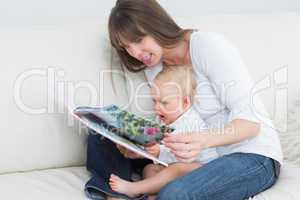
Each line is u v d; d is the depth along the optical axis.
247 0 2.17
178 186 1.29
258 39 1.81
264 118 1.48
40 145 1.54
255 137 1.44
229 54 1.47
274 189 1.42
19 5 1.85
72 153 1.59
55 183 1.45
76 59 1.60
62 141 1.56
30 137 1.53
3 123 1.50
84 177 1.52
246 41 1.79
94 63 1.62
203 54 1.49
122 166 1.52
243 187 1.36
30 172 1.54
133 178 1.55
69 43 1.62
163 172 1.45
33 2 1.87
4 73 1.52
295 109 1.77
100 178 1.46
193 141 1.34
